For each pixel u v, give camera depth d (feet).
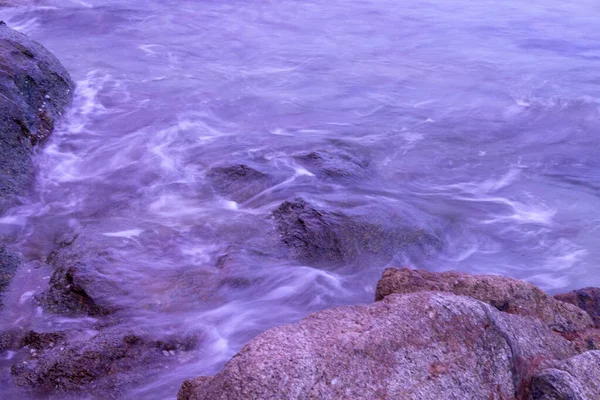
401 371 11.84
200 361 19.57
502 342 13.05
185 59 53.01
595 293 18.29
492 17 71.67
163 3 70.44
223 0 74.13
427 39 63.21
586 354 13.47
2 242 25.38
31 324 20.40
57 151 33.94
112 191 30.22
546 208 31.68
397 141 38.86
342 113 43.24
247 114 41.73
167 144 35.68
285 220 26.14
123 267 23.13
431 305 12.98
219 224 26.89
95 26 60.23
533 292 15.76
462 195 32.35
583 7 75.87
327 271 23.94
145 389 18.29
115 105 41.01
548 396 12.55
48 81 37.24
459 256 26.91
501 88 49.73
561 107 45.68
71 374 18.25
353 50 58.80
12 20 60.13
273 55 55.88
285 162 33.09
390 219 26.66
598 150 38.86
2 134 30.42
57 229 26.81
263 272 23.43
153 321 20.66
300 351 11.62
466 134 40.60
